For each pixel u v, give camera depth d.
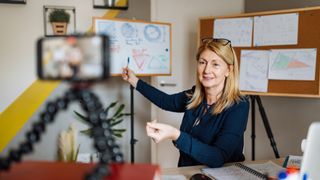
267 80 2.31
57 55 0.54
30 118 2.42
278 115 2.66
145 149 2.79
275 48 2.27
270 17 2.27
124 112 2.67
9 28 2.35
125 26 2.26
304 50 2.15
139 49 2.33
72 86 0.55
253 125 2.53
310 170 0.85
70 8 2.44
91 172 0.54
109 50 0.53
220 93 1.53
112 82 2.61
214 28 2.48
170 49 2.49
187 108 1.67
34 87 2.41
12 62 2.38
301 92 2.17
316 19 2.09
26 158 0.78
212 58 1.48
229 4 2.93
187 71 2.91
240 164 1.37
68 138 2.07
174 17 2.83
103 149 0.56
